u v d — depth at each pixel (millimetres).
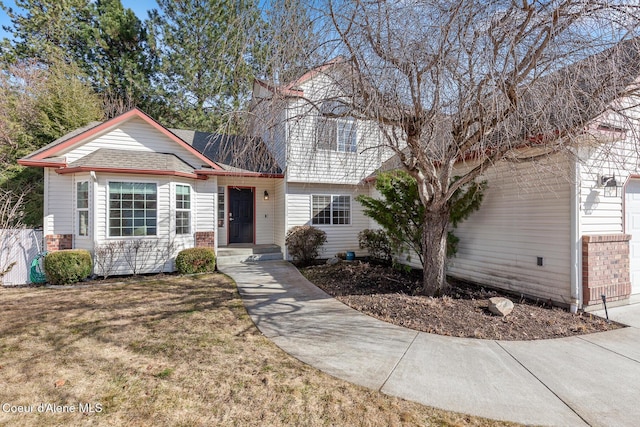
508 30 3869
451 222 7449
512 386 3121
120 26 16172
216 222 10352
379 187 7348
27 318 5098
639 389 3078
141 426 2547
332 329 4645
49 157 8422
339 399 2906
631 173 5930
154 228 8898
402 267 8930
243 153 5578
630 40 3734
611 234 5668
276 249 11414
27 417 2650
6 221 8703
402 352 3863
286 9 4586
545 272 5875
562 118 4145
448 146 5223
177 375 3330
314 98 5492
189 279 8125
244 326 4781
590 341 4230
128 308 5668
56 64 14703
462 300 5855
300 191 11406
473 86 4211
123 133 9328
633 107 4266
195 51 14969
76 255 7742
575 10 3666
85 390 3049
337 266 9617
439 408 2777
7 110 12688
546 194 5871
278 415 2688
